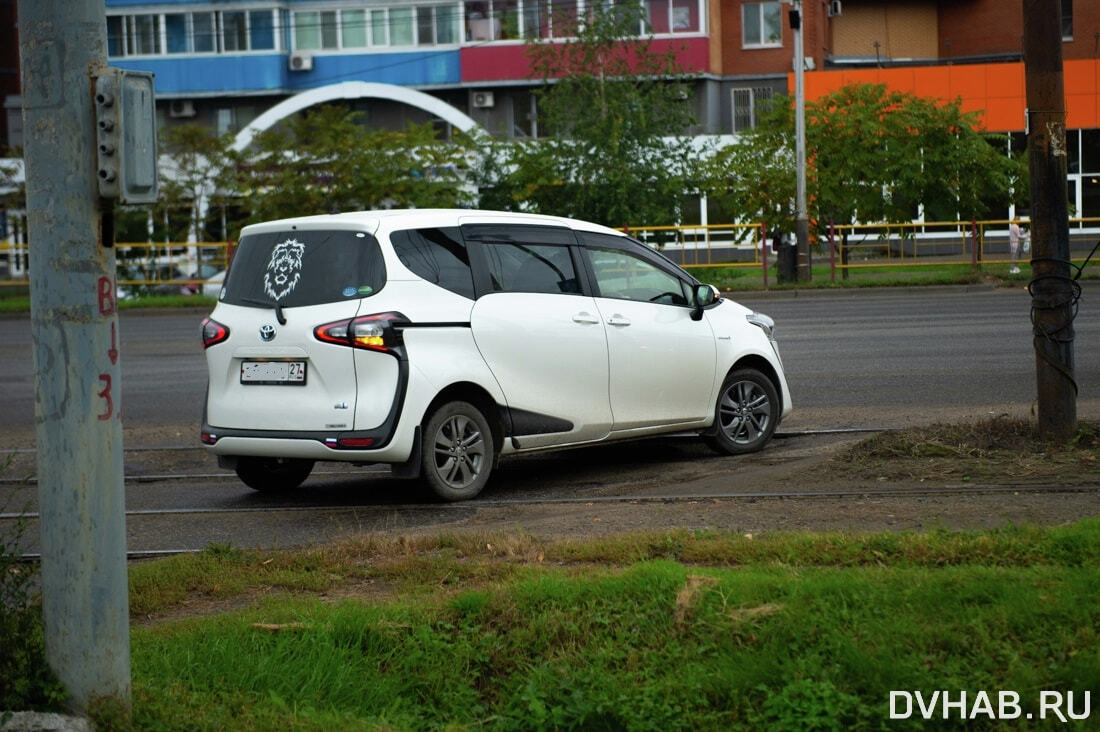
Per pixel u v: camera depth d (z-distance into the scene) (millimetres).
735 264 33938
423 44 50500
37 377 3980
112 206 3949
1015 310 22609
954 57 52938
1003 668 4535
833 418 11539
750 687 4504
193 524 8117
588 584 5430
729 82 49719
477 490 8602
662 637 4941
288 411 8336
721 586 5262
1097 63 46094
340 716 4449
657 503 7984
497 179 36281
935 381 13609
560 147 34219
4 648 4035
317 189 36438
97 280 3949
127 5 51375
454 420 8469
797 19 31547
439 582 6016
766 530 6879
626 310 9438
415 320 8227
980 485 7898
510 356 8703
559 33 35438
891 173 33469
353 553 6676
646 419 9492
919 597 5070
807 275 31766
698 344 9789
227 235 37938
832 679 4512
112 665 4020
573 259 9297
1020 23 52094
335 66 51094
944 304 25172
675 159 34531
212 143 38250
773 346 10469
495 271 8789
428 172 36594
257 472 9148
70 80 3902
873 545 6090
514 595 5348
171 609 5867
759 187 33594
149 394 14945
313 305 8312
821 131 33875
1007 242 33625
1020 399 12125
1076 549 5820
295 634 5113
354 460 8195
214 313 8789
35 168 3941
